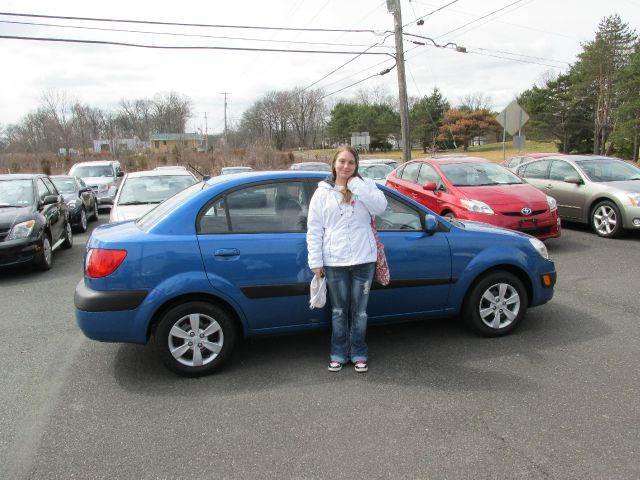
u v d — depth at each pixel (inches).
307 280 164.4
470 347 178.1
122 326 153.7
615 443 118.9
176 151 1919.3
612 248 337.4
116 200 349.1
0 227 308.2
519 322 189.6
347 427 129.6
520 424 128.3
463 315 187.3
